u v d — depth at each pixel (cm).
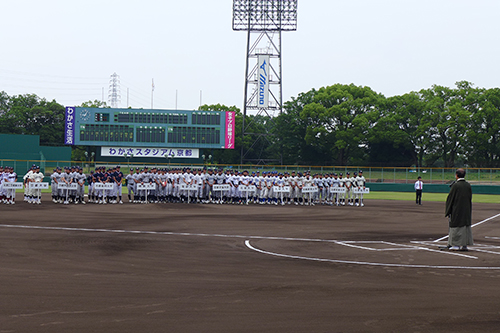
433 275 963
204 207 2864
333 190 3362
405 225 2050
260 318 656
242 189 3259
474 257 1207
